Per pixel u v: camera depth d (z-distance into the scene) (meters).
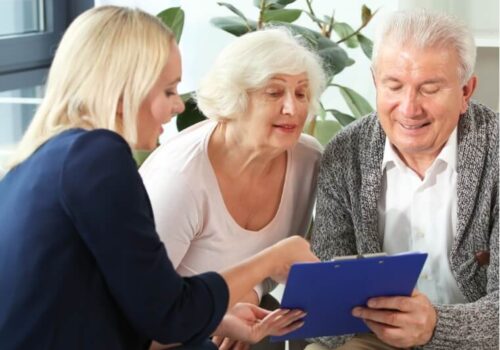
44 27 3.78
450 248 2.10
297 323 1.92
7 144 3.63
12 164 1.62
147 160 2.19
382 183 2.14
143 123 1.65
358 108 2.92
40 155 1.55
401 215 2.13
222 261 2.14
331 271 1.77
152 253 1.54
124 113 1.60
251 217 2.16
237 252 2.15
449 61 1.95
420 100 1.97
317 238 2.19
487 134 2.04
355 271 1.79
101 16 1.63
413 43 1.96
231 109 2.00
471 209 2.02
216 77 2.03
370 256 1.79
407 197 2.12
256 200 2.15
